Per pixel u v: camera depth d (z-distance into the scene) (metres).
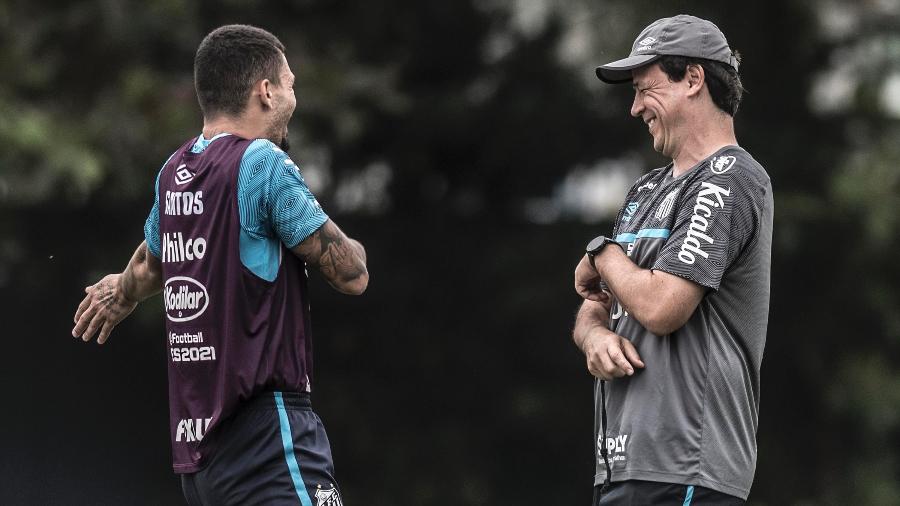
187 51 43.38
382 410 49.69
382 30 48.09
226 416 14.46
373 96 44.25
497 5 48.12
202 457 14.61
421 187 50.97
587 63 46.91
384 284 49.66
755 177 14.19
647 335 14.38
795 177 48.56
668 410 14.07
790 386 51.41
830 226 47.91
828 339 50.97
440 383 50.06
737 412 14.15
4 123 37.34
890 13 49.31
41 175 37.62
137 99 40.72
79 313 16.69
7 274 43.03
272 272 14.51
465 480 49.41
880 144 50.03
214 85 14.94
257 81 14.94
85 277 43.09
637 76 14.74
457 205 51.50
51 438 42.34
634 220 14.91
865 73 50.16
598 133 48.97
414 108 47.56
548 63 48.06
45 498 42.06
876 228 46.97
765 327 14.52
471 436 50.09
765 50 49.09
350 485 49.34
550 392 49.97
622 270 14.26
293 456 14.50
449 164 50.56
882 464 51.31
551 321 49.66
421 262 49.88
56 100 41.19
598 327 14.96
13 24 39.94
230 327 14.43
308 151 42.97
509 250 49.56
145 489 43.00
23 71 40.00
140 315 42.09
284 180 14.47
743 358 14.27
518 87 48.25
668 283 13.83
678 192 14.31
